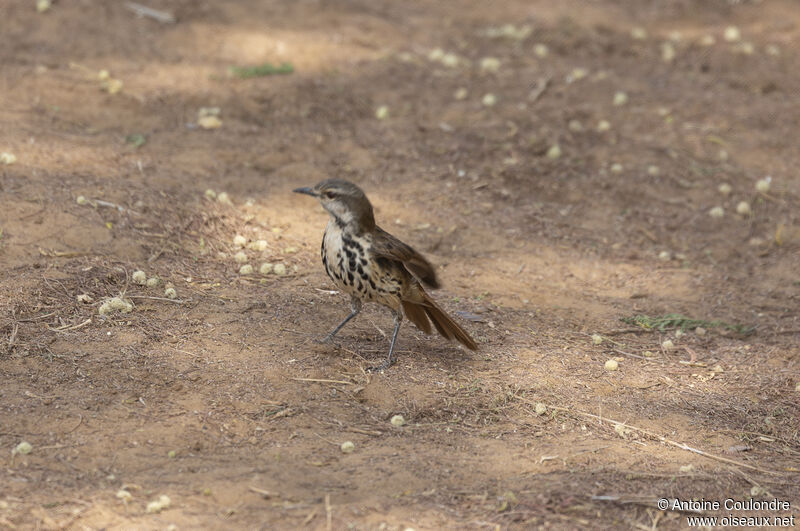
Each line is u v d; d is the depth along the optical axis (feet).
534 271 43.70
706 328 39.17
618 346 36.73
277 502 23.48
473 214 48.80
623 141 58.44
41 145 47.50
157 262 37.93
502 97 63.21
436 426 28.68
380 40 73.05
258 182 48.47
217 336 32.58
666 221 50.47
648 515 24.57
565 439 28.66
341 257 30.50
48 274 35.04
